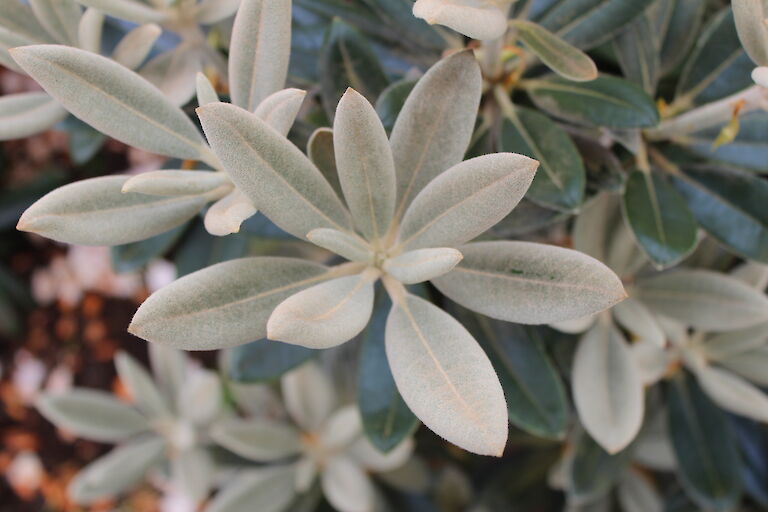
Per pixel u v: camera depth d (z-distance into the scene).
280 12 0.43
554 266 0.41
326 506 0.74
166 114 0.44
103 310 1.18
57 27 0.48
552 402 0.51
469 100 0.42
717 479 0.59
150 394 0.73
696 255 0.58
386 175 0.41
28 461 1.19
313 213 0.42
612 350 0.54
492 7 0.41
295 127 0.51
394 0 0.52
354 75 0.50
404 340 0.41
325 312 0.39
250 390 0.74
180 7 0.49
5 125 0.48
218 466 0.71
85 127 0.55
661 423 0.66
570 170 0.48
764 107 0.48
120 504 1.17
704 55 0.54
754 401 0.56
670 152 0.54
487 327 0.52
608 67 0.54
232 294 0.41
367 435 0.50
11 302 1.16
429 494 0.77
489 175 0.39
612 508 0.74
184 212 0.43
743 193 0.52
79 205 0.41
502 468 0.79
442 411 0.38
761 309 0.52
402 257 0.41
